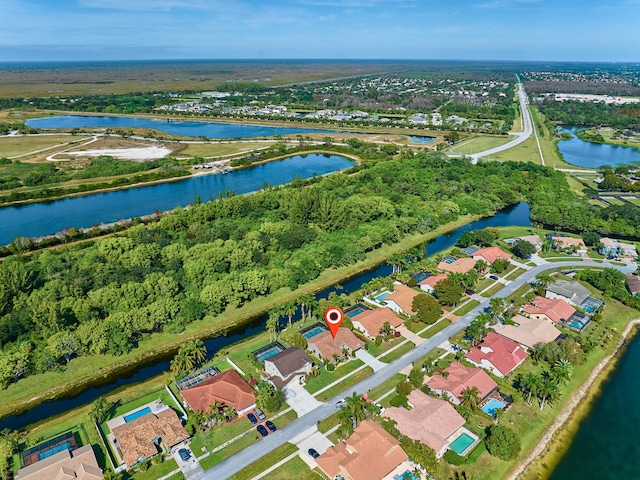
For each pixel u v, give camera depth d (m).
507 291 154.12
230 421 97.88
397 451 86.62
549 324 130.62
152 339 126.69
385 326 127.56
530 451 92.19
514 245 186.12
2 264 147.75
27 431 95.69
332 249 170.75
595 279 157.75
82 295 136.38
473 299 149.00
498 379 111.31
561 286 152.25
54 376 112.31
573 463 90.56
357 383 109.81
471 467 87.38
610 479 87.25
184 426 95.62
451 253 181.12
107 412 100.50
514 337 125.56
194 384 108.94
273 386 106.88
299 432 94.75
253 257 162.12
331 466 83.94
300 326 134.25
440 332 131.25
